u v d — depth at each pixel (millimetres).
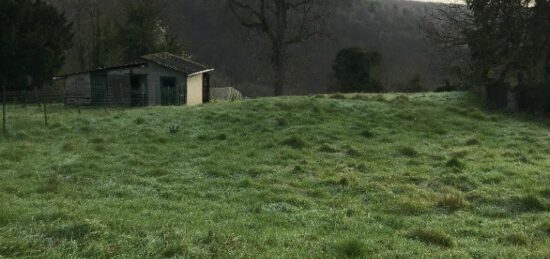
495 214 10625
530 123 25094
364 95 32281
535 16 32344
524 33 32438
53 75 43562
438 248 8039
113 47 59719
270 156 17016
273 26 56594
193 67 39000
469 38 34938
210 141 19484
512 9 32781
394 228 9547
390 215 10430
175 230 8023
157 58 38219
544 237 8742
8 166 14352
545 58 31562
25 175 13250
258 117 23891
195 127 22062
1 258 6332
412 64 67562
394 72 67375
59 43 46375
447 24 39781
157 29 60844
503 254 7684
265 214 10234
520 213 10711
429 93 35344
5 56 40094
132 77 37188
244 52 79500
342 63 56625
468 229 9281
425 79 61250
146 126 22125
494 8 33594
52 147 17750
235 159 16375
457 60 39219
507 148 19297
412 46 78625
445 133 22453
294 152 17641
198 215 9852
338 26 82250
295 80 67250
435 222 9844
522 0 33031
